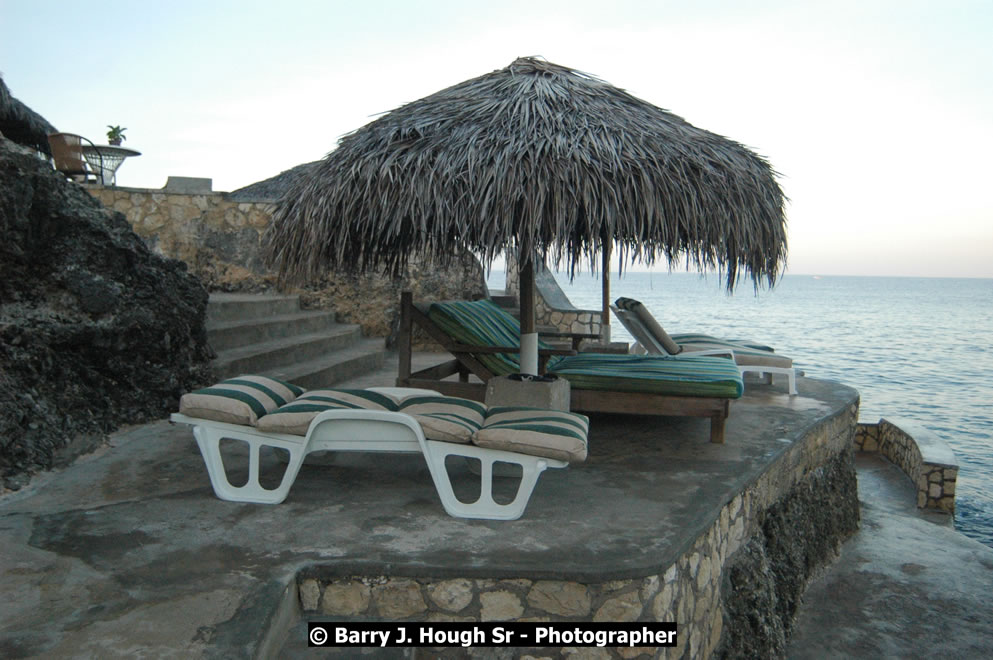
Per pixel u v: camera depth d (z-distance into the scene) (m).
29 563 2.33
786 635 3.82
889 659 3.65
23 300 3.84
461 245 3.26
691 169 3.28
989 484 10.38
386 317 8.57
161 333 4.45
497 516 2.81
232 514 2.85
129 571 2.29
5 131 9.73
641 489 3.29
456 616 2.38
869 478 7.92
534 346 3.91
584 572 2.32
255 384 3.25
